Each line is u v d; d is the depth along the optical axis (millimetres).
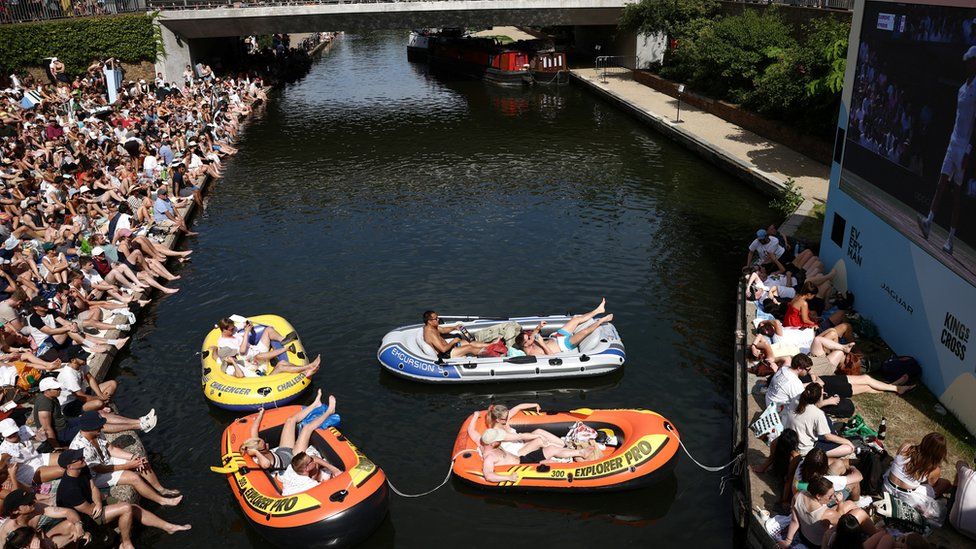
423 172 28344
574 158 29703
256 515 9922
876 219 13297
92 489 9750
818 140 25938
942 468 9734
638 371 14008
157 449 12188
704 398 13141
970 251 10195
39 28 37938
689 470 11398
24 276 15453
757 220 21828
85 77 38156
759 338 12586
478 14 43625
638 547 10031
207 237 21688
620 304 16641
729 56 32688
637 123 35844
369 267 19109
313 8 41500
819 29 27359
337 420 11805
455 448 11547
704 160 28469
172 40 42219
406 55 65562
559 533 10297
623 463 10617
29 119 27422
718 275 18078
